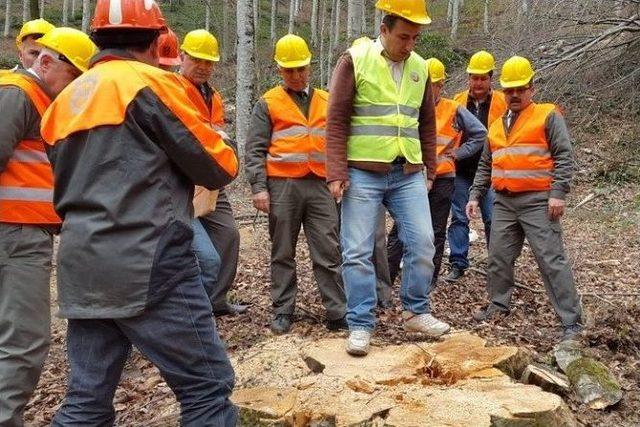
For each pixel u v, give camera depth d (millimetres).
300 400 3447
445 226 6414
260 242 8430
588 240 9328
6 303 3359
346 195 4043
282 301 5129
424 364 3906
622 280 7324
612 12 13164
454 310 6020
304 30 34406
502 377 3709
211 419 2697
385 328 5051
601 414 3891
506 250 5562
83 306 2566
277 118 5043
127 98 2539
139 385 4430
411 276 4215
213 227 5477
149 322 2594
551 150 5230
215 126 5230
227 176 2754
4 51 28594
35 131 3404
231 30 31766
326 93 5234
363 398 3447
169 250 2590
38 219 3406
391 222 9891
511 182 5316
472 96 6961
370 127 3963
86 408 2705
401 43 3920
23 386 3383
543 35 13312
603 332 4914
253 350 4391
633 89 13578
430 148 4328
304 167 4980
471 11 28234
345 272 4055
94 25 2746
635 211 10906
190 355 2660
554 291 5176
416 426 3143
